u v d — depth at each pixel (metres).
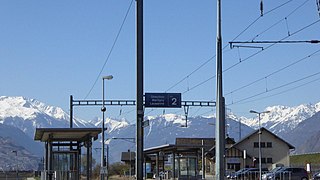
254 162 115.12
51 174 50.72
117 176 126.25
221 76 32.75
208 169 114.62
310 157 139.25
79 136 54.09
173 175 83.12
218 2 32.91
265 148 123.31
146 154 111.62
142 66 33.91
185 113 66.75
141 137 34.06
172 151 92.69
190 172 80.50
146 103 54.75
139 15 33.72
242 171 99.38
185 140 132.62
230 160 121.19
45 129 48.47
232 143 131.12
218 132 32.50
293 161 139.25
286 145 124.19
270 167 122.69
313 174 92.56
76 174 52.41
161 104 55.06
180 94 55.69
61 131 48.94
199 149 93.62
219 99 32.59
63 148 57.47
